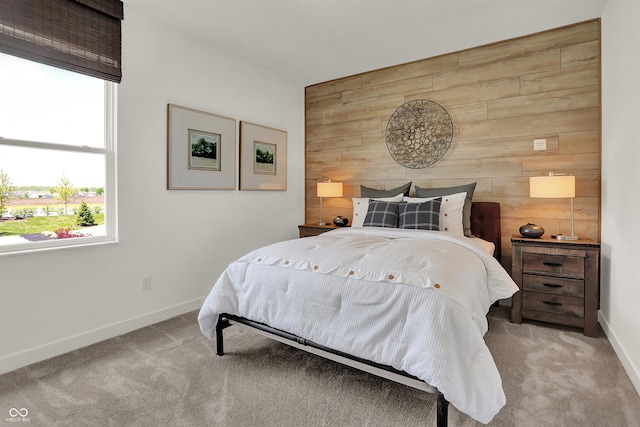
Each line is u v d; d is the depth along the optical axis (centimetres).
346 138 421
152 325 275
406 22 284
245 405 166
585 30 288
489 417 136
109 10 243
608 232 254
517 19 282
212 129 325
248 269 209
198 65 313
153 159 278
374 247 211
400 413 159
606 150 262
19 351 206
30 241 220
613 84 242
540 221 310
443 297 148
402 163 381
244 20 279
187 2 252
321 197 435
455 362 138
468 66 339
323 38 312
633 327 190
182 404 167
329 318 173
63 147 230
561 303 261
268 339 245
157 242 283
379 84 394
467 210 309
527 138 313
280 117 412
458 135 347
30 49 208
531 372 196
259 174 382
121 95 256
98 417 157
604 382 185
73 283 232
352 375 194
